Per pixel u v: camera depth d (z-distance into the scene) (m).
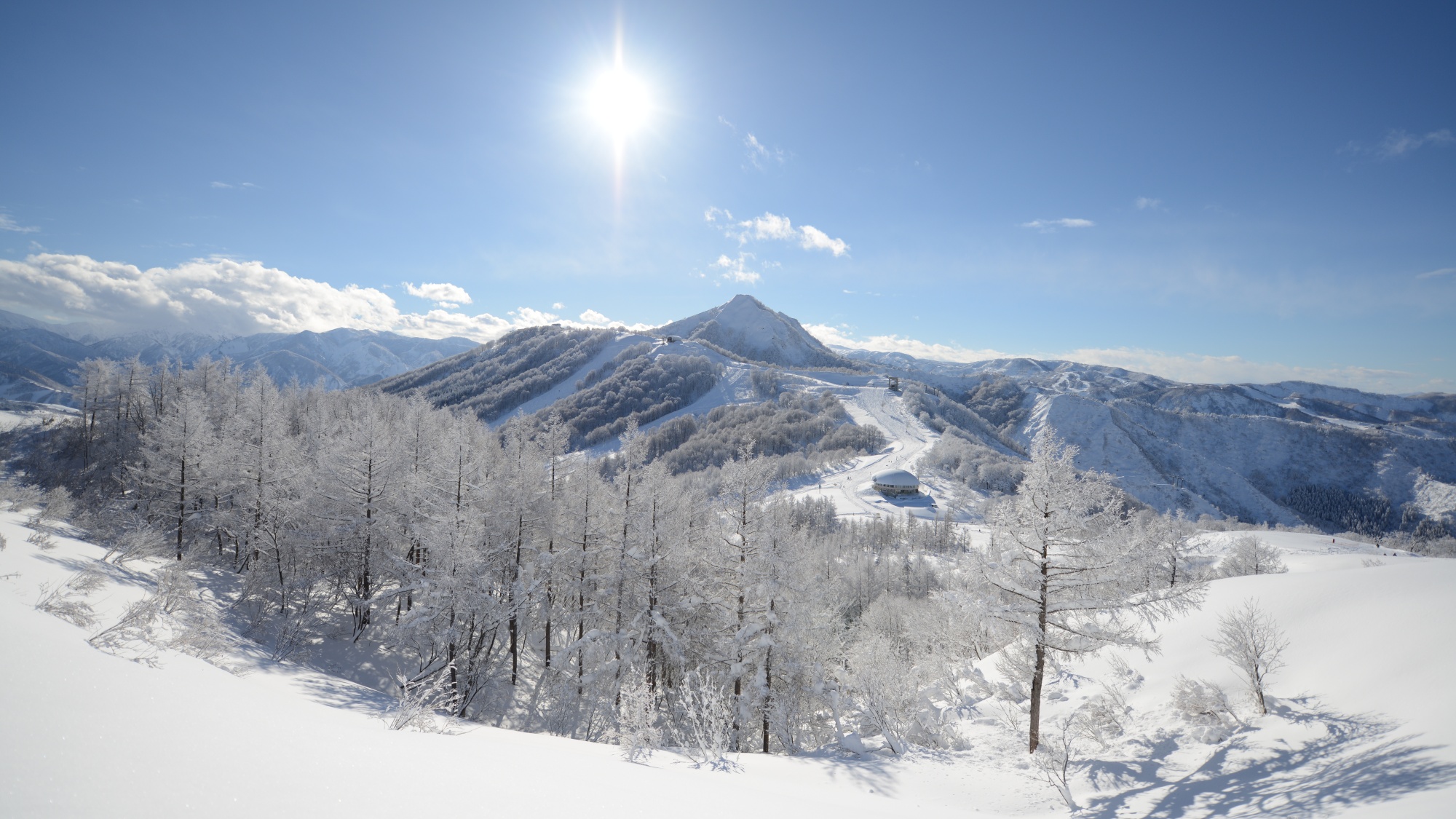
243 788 3.29
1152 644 16.34
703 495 35.62
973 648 29.81
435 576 25.70
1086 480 16.83
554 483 34.66
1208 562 48.31
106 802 2.60
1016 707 21.55
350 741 5.21
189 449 35.84
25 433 68.69
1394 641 15.41
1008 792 14.55
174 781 3.10
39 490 36.34
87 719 3.70
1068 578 17.50
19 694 3.73
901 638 40.12
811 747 23.30
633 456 29.22
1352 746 12.26
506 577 30.77
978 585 18.22
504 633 29.28
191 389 65.56
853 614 57.41
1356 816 9.10
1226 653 16.80
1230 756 13.80
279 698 10.87
